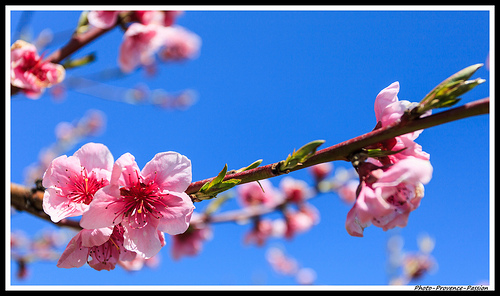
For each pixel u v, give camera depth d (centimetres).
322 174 82
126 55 59
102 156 39
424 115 37
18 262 68
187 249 74
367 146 38
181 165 39
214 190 38
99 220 38
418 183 38
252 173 38
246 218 77
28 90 49
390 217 37
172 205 38
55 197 39
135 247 38
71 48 49
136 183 39
